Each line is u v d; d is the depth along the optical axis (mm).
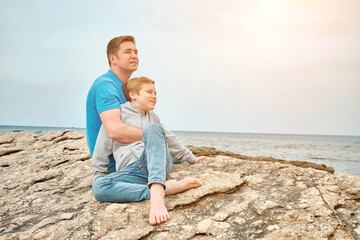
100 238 1810
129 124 2400
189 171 2742
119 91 2621
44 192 2922
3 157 4551
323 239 1555
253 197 2074
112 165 2570
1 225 2201
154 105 2500
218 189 2215
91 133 2744
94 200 2457
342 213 1796
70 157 4211
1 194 2971
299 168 2604
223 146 45406
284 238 1591
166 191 2178
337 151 43094
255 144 57531
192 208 2062
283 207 1903
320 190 2100
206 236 1718
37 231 1981
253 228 1729
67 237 1865
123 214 2039
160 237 1743
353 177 2273
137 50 2910
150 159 2070
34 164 3990
